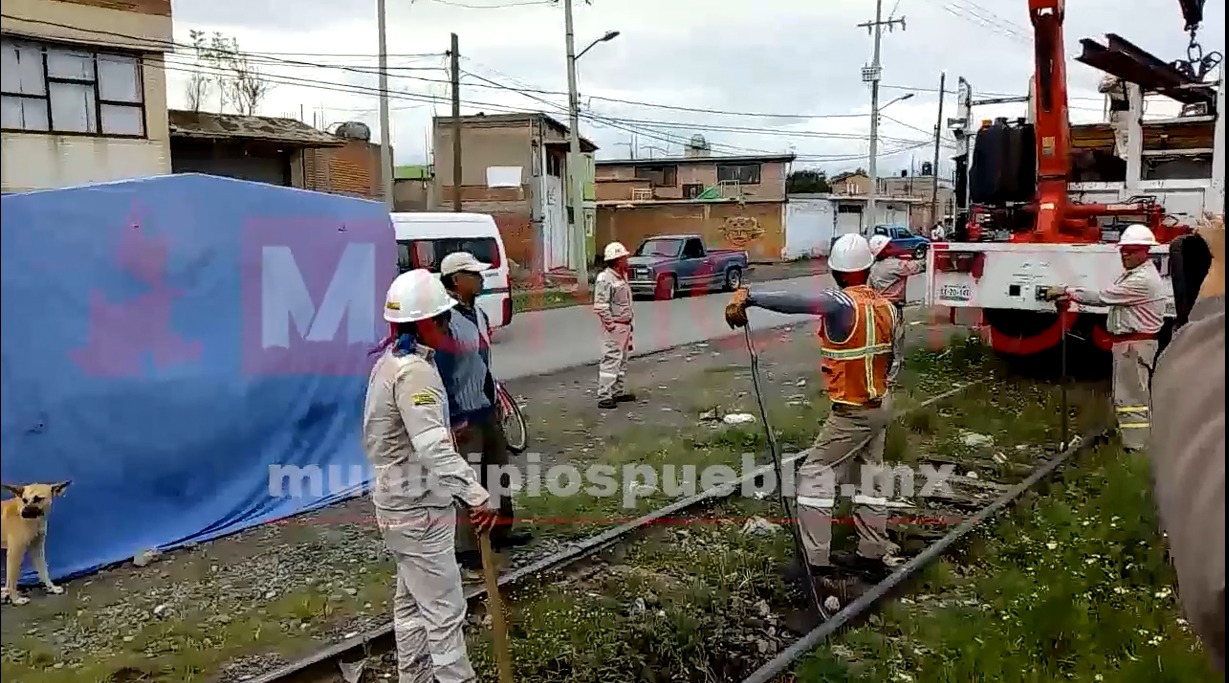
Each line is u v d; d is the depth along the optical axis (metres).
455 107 28.33
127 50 22.52
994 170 11.46
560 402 11.49
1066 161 10.87
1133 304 8.05
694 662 4.87
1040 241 10.79
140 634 5.20
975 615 5.27
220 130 26.75
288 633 5.25
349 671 4.77
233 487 7.09
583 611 5.41
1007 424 9.62
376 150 35.38
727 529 6.79
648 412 10.84
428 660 4.40
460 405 6.06
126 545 6.42
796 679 4.59
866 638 4.98
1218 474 1.29
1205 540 1.27
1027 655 4.76
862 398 5.82
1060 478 7.86
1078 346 11.59
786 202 50.91
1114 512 6.69
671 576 5.98
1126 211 10.85
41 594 5.82
